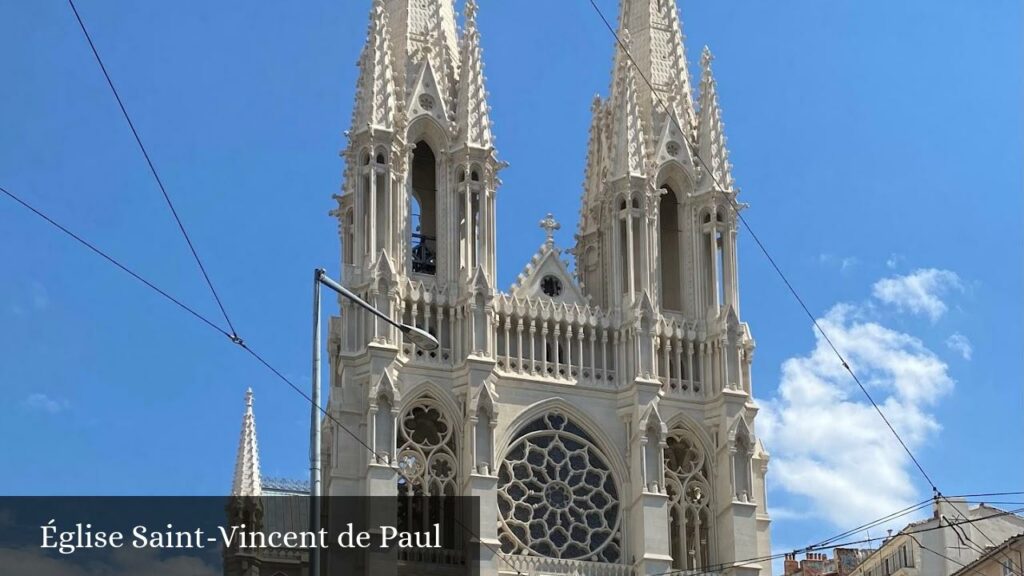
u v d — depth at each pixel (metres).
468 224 114.88
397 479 107.81
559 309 116.00
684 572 112.38
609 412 114.88
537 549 110.62
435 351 111.94
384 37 116.38
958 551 128.62
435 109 117.06
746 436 115.25
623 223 119.25
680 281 121.06
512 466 111.62
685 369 117.62
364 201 113.06
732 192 121.00
